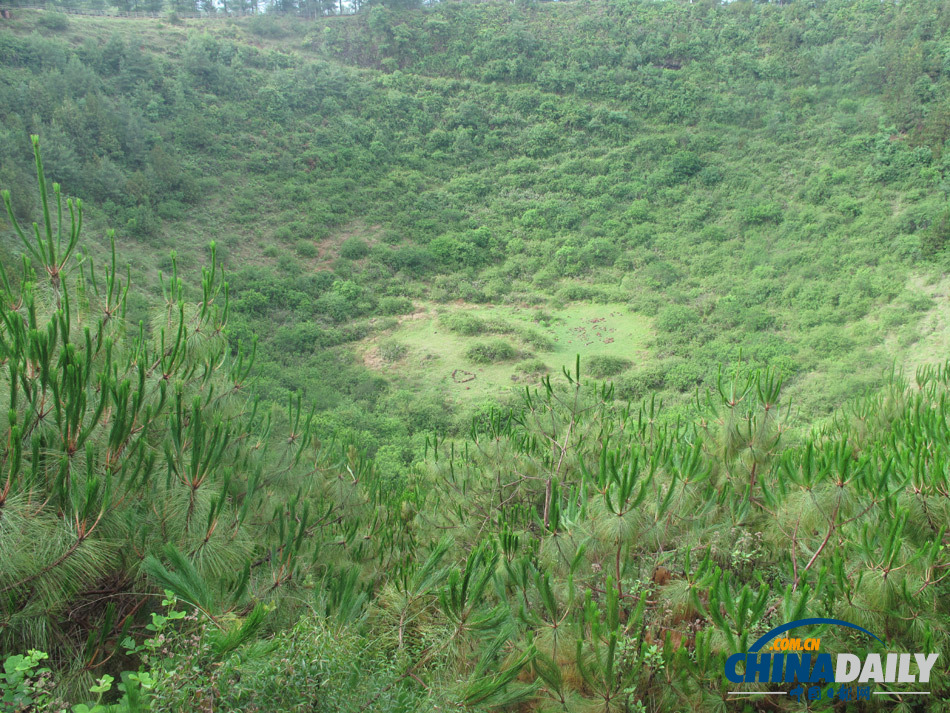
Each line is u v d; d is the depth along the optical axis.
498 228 41.47
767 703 3.52
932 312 27.97
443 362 28.47
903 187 37.59
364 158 46.12
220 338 5.03
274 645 3.03
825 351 26.42
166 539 3.61
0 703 2.56
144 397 4.20
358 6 63.94
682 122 49.88
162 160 37.69
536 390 6.55
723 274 34.81
